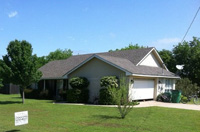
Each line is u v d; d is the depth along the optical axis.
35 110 14.79
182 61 33.53
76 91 20.34
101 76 20.55
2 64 19.59
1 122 10.52
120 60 21.61
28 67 19.39
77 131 8.76
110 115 12.80
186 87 26.94
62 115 12.73
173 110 15.12
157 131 9.02
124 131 8.87
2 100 22.69
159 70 24.34
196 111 14.94
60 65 29.23
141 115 12.91
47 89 26.11
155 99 22.80
